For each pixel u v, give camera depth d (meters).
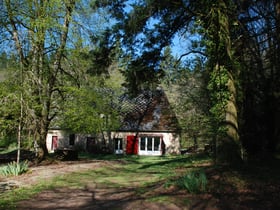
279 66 17.61
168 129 41.38
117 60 21.11
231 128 15.63
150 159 31.77
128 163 26.08
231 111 15.78
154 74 21.12
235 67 16.22
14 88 18.45
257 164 14.72
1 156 27.16
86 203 10.72
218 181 11.83
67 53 21.12
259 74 18.50
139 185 14.34
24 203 10.66
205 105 29.38
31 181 14.81
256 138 18.62
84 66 21.66
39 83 19.95
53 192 12.63
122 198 11.37
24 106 18.73
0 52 19.41
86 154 38.84
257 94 18.66
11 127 19.22
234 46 16.98
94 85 23.11
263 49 18.53
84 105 22.44
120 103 44.28
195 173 13.48
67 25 20.61
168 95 44.06
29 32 19.30
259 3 17.36
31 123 20.16
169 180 13.32
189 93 33.34
